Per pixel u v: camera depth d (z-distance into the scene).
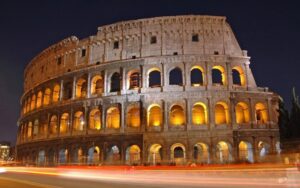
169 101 77.38
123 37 85.81
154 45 82.75
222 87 77.94
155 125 78.56
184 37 82.06
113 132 79.69
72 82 91.69
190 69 79.06
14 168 71.19
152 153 77.06
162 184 31.98
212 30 82.38
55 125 94.38
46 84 98.19
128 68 82.31
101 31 89.00
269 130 76.75
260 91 79.38
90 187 29.81
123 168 59.22
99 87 91.38
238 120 80.81
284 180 28.20
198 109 80.06
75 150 85.06
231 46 82.88
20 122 113.56
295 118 55.78
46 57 102.88
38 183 34.69
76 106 87.56
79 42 92.56
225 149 78.50
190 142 74.44
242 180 31.98
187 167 55.47
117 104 81.06
